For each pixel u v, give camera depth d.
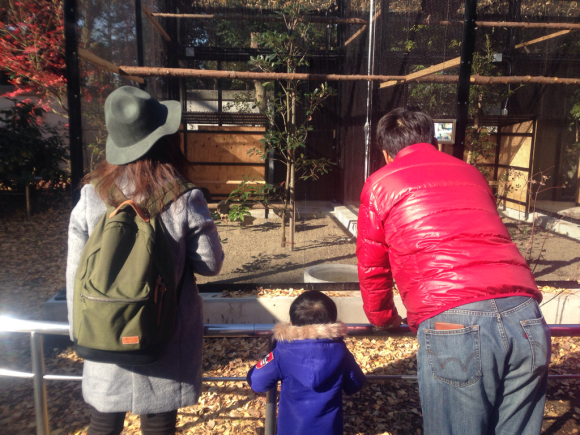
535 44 7.11
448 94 5.94
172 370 1.27
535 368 1.17
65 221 7.41
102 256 1.10
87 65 3.82
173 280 1.17
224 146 8.02
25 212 7.60
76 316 1.11
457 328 1.16
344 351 1.58
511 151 7.73
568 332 1.63
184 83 7.69
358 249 1.47
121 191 1.22
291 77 4.27
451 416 1.19
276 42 5.44
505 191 7.25
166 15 5.89
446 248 1.23
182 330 1.30
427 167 1.39
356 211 7.41
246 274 4.52
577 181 7.56
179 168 1.35
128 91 1.26
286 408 1.61
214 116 7.81
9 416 2.53
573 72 7.27
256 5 6.31
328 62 7.88
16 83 7.63
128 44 5.25
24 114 7.45
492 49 6.95
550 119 7.50
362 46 7.04
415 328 1.33
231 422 2.43
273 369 1.58
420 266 1.24
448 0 5.71
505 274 1.20
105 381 1.24
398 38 6.23
